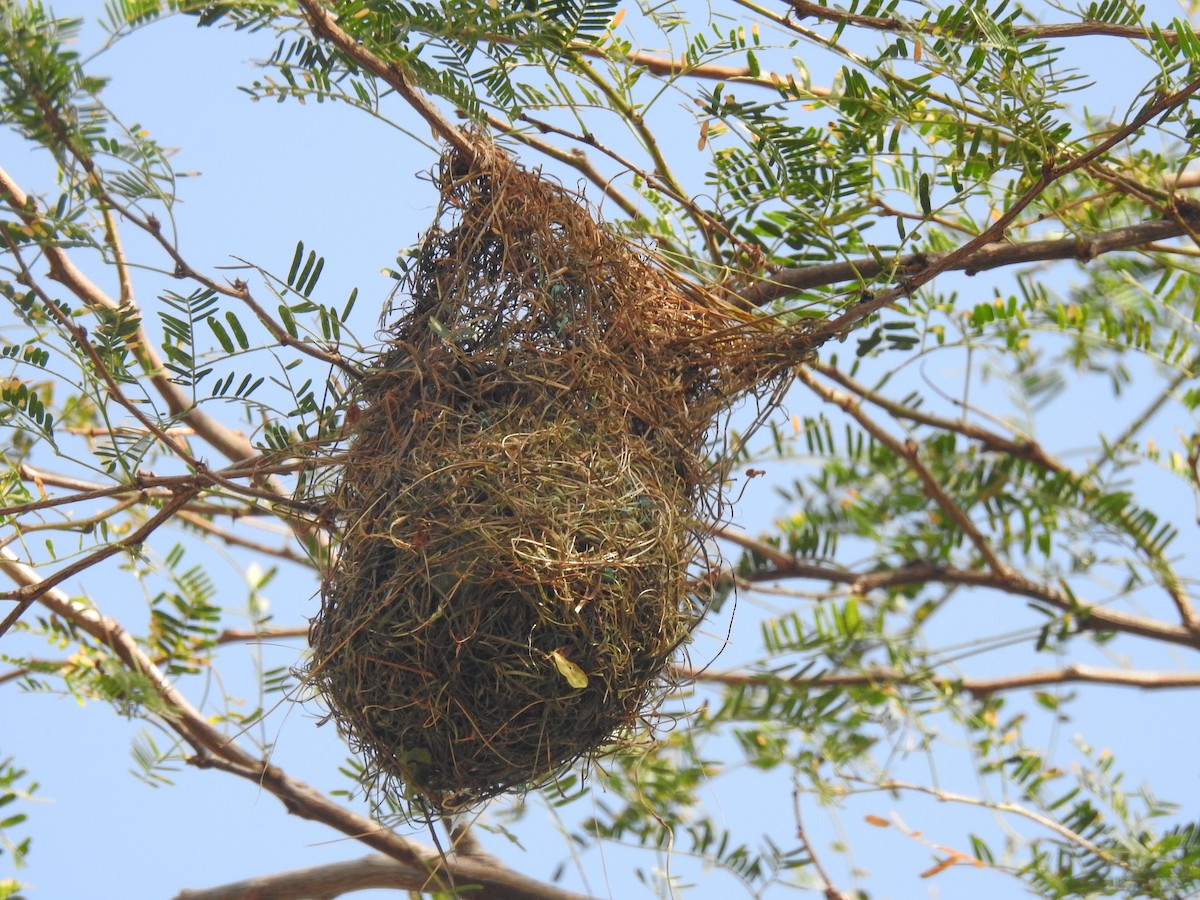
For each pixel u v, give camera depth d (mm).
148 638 8695
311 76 6262
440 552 6105
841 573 11164
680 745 9578
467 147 6551
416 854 8516
